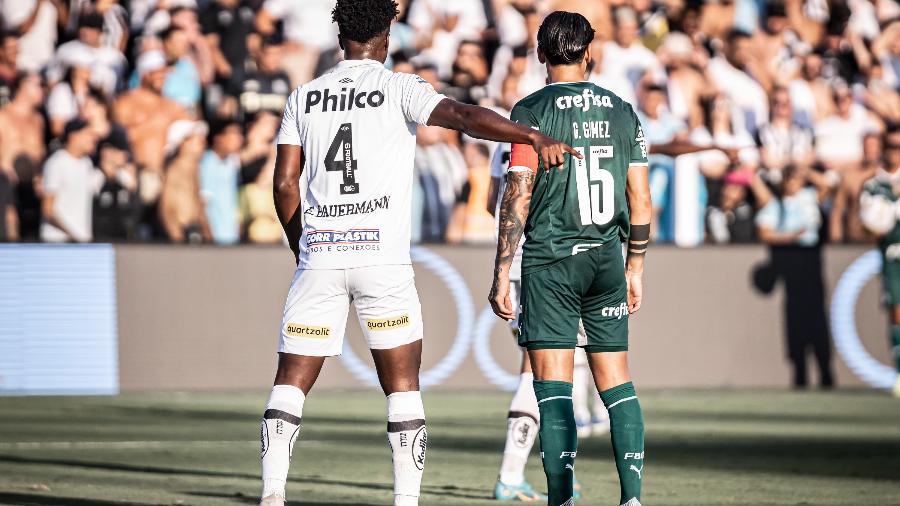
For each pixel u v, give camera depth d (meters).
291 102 16.97
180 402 40.88
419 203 45.62
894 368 47.47
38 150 45.56
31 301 43.16
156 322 43.91
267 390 44.50
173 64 47.00
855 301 47.31
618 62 49.69
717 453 29.11
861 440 31.77
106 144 44.94
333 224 16.52
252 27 48.44
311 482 24.36
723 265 46.62
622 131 17.67
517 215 17.27
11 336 43.03
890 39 54.41
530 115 17.41
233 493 22.78
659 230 46.78
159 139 45.72
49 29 47.12
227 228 45.47
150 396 42.84
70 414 37.31
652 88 47.94
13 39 46.31
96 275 43.56
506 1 50.28
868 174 49.31
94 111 45.81
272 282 44.62
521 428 22.56
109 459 27.84
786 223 48.69
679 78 49.94
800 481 24.62
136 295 43.81
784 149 50.38
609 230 17.56
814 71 52.31
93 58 47.00
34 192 45.03
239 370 44.41
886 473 25.83
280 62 48.31
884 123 53.03
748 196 48.41
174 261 44.03
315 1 49.28
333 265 16.47
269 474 16.47
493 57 49.91
